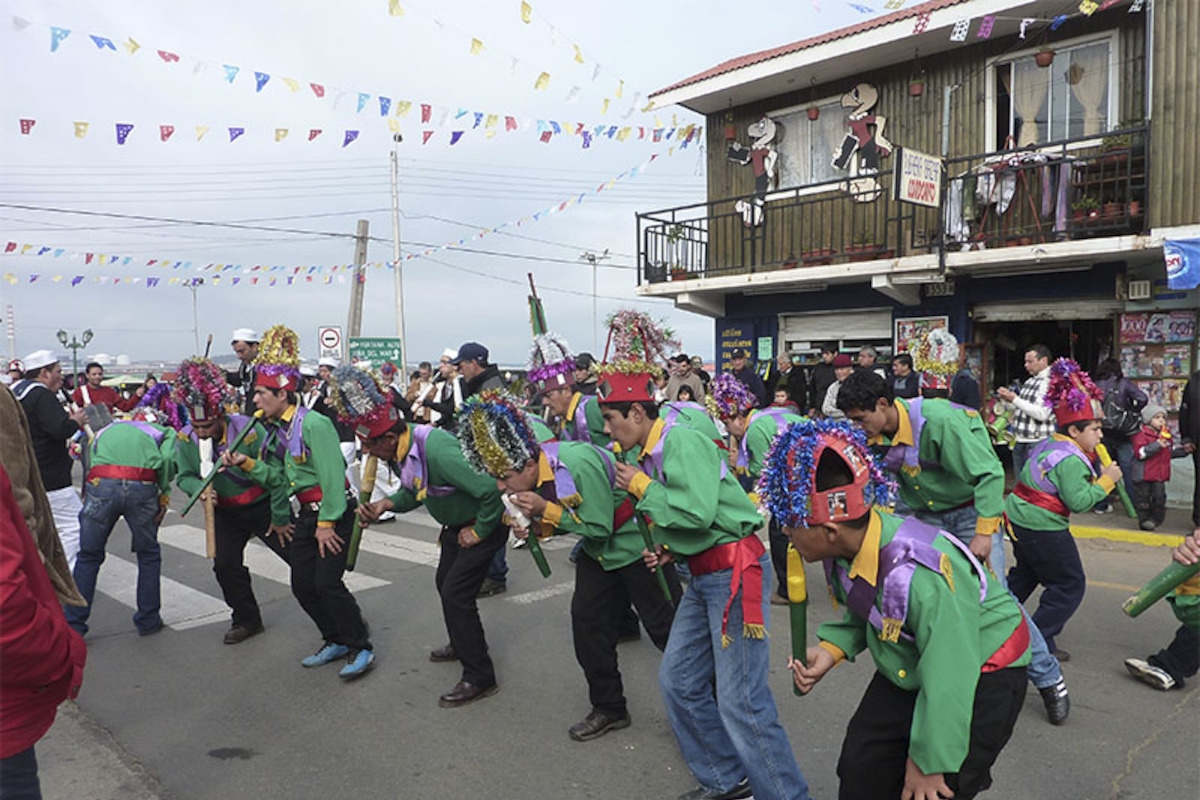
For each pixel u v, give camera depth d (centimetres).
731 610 290
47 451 601
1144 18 893
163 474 574
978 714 216
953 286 1040
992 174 934
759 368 1251
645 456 315
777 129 1207
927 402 412
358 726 412
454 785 351
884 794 232
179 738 403
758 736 285
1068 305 971
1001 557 426
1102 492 430
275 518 496
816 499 213
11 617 187
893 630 207
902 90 1079
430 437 424
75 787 342
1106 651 487
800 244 1184
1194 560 270
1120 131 863
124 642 548
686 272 1276
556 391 588
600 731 393
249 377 865
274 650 526
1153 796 322
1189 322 880
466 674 439
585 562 392
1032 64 988
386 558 768
